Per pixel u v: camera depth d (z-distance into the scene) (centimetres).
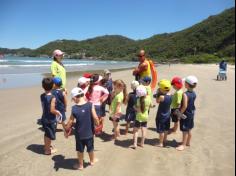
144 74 477
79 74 1595
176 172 278
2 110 547
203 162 300
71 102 635
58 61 445
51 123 326
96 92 384
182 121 342
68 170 289
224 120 466
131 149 347
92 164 300
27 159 316
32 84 1002
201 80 1142
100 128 391
